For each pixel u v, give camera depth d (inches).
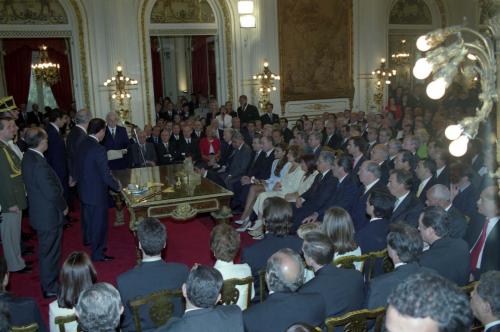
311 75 512.4
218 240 123.9
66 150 288.7
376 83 537.6
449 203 157.9
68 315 107.3
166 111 512.1
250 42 478.0
